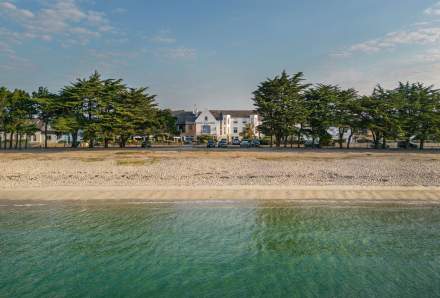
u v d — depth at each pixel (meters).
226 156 41.47
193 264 15.02
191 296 12.44
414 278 13.62
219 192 26.84
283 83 58.88
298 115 57.72
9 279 13.67
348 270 14.34
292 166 34.53
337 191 26.80
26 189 27.89
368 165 34.62
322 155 42.22
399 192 26.44
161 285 13.21
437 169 32.66
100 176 31.61
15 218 21.09
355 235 18.20
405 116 55.69
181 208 23.03
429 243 17.12
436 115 54.06
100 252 16.25
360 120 57.22
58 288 12.99
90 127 53.25
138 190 27.55
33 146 66.75
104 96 55.16
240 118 107.62
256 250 16.45
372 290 12.73
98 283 13.38
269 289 12.88
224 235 18.38
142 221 20.55
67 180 30.45
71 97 53.41
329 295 12.42
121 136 58.19
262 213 21.94
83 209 22.91
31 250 16.47
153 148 59.03
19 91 57.31
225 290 12.83
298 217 21.14
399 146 61.88
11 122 56.09
